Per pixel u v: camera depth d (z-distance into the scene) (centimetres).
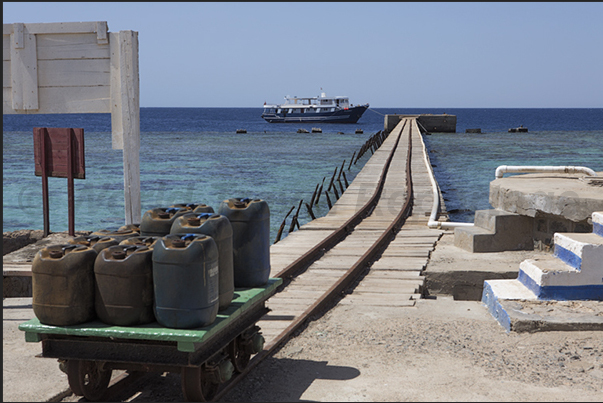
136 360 389
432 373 485
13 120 13862
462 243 1038
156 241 390
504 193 991
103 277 387
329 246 1155
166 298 380
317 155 4975
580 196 841
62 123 11919
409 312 694
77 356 398
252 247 488
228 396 437
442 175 3469
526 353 535
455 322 645
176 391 451
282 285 839
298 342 575
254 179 3234
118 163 3847
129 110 659
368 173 2625
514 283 715
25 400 407
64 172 1030
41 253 391
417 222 1434
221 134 8875
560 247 704
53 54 658
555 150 5612
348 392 443
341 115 11844
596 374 483
